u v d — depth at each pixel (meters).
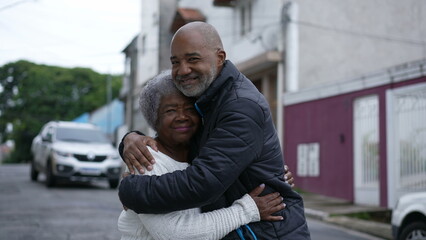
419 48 17.00
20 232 7.04
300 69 15.30
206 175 2.04
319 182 13.20
